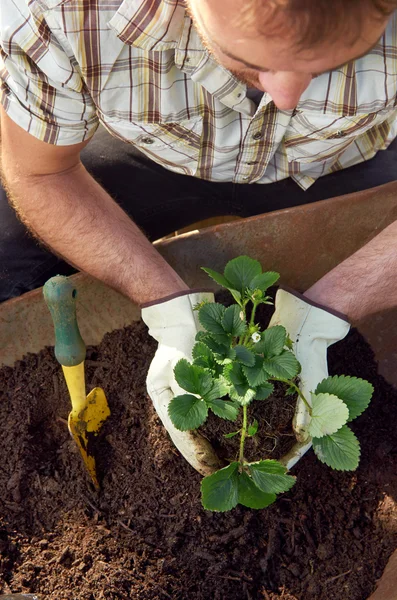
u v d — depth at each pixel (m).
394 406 1.20
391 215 1.26
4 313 1.17
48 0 1.01
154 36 1.03
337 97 1.15
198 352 1.01
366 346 1.24
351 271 1.17
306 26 0.78
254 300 1.04
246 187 1.41
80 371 1.08
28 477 1.13
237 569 1.06
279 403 1.08
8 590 1.04
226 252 1.23
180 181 1.42
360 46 0.83
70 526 1.09
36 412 1.18
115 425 1.16
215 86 1.10
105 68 1.07
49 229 1.20
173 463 1.12
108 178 1.41
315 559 1.06
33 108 1.09
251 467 0.97
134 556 1.06
